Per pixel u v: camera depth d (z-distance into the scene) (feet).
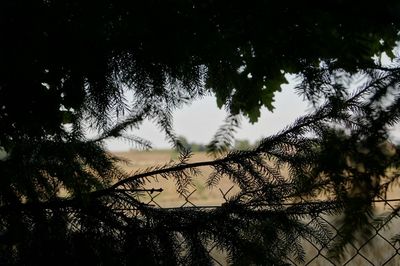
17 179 4.93
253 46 4.94
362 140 3.93
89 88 4.93
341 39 4.55
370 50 4.66
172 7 4.66
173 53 4.77
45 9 4.43
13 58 4.43
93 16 4.49
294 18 4.63
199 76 5.20
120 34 4.69
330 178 4.01
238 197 5.19
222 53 4.82
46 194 5.37
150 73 4.94
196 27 4.70
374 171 3.81
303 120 4.82
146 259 5.05
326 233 5.08
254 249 4.94
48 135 4.93
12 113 4.80
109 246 5.09
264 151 5.17
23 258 4.90
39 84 4.76
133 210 5.37
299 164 4.78
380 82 4.17
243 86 5.20
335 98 4.46
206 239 5.30
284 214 4.98
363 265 5.30
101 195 5.28
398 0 4.26
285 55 4.80
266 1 4.60
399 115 3.87
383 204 4.08
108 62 4.85
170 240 5.19
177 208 5.43
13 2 4.27
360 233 3.89
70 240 5.04
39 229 4.99
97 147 5.33
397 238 4.15
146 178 5.40
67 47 4.58
